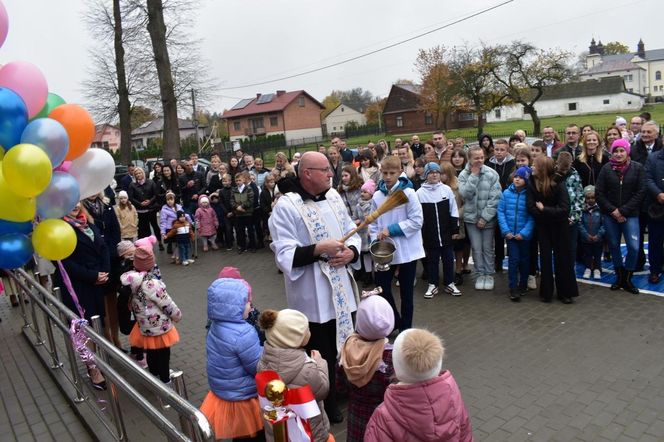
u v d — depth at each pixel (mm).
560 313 5773
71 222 4820
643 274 6812
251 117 61250
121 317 4852
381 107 69250
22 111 3564
